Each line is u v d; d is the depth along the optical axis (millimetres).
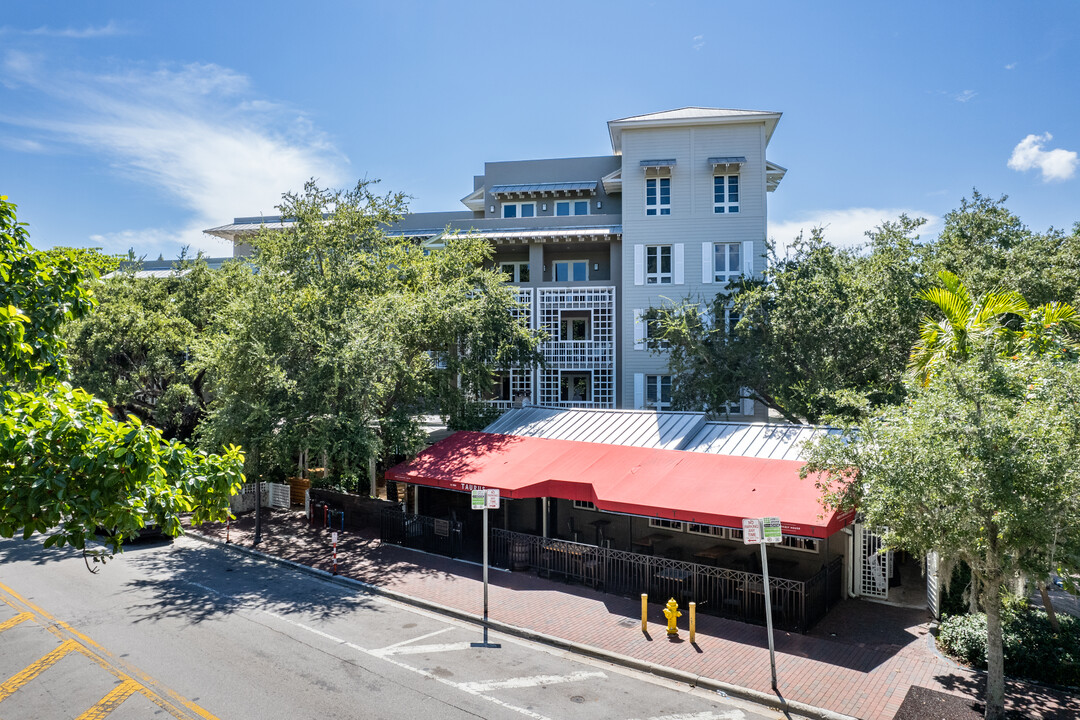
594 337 36938
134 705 10734
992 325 13469
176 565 19750
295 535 23062
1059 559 9414
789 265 26984
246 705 10742
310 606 16016
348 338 23312
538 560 18438
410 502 23984
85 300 10773
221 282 33156
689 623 14273
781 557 17500
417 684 11641
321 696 11109
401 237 31953
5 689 11344
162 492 7309
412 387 26406
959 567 14562
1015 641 11602
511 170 44219
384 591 16984
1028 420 9047
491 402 35938
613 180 40031
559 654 13156
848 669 12031
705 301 32906
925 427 9797
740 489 15859
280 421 22547
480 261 33531
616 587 16953
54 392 8078
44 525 6836
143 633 14062
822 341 24625
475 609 15516
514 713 10586
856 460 11172
